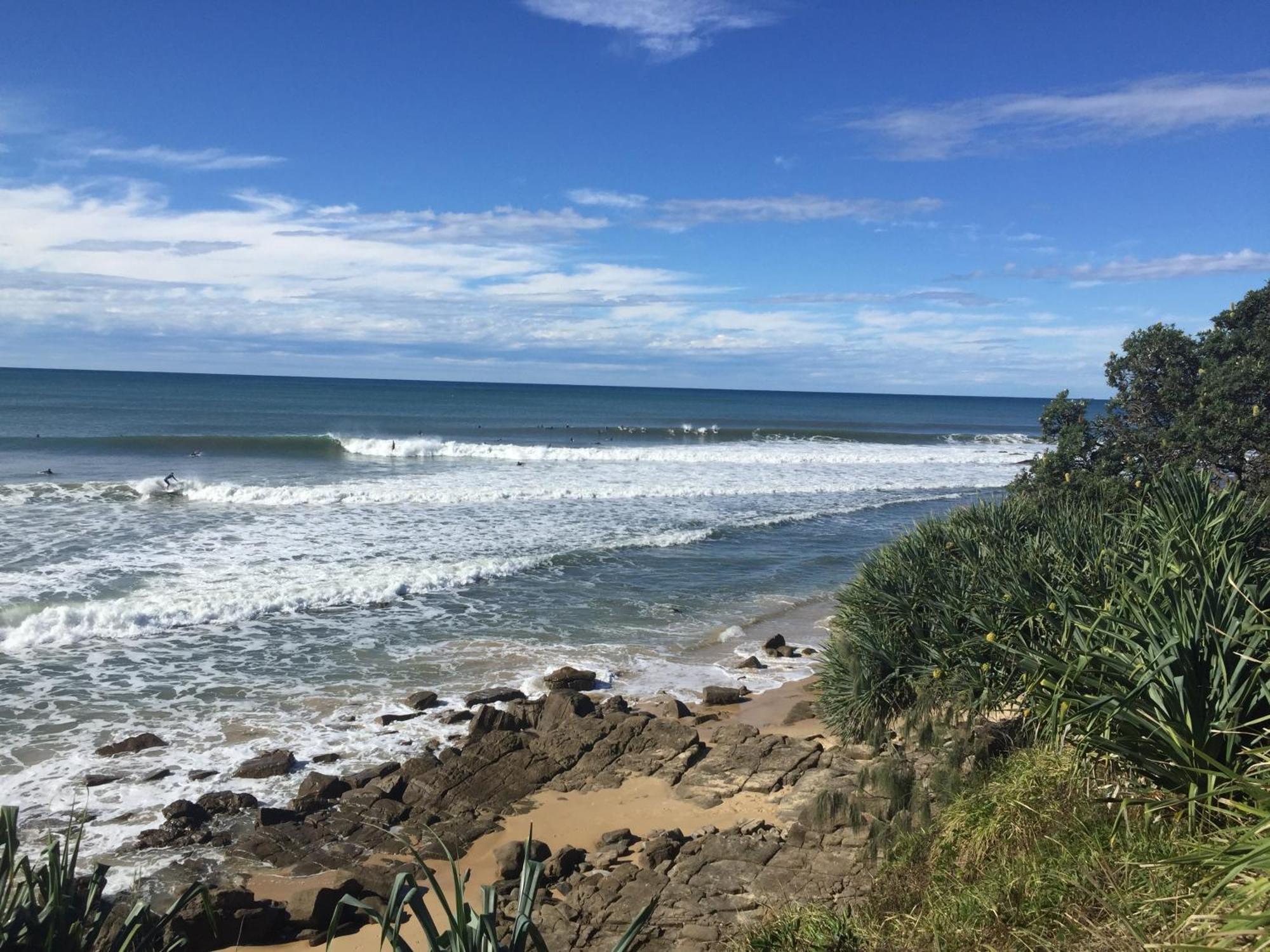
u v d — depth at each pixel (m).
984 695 7.45
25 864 3.73
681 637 15.02
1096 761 5.15
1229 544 6.11
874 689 8.70
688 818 8.79
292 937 6.95
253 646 13.63
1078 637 5.37
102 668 12.49
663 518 24.80
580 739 10.38
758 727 11.18
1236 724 4.11
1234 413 12.33
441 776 9.54
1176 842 4.10
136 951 3.98
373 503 25.45
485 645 14.16
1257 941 3.01
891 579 9.51
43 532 19.77
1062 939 3.97
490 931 3.28
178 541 19.47
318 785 9.12
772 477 34.00
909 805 7.14
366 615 15.37
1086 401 14.77
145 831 8.26
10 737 10.20
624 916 6.85
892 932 5.03
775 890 6.95
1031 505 10.59
